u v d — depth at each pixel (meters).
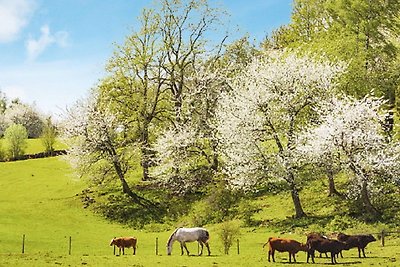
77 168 67.06
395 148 48.03
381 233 38.69
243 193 60.25
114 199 65.75
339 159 49.09
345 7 63.50
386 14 62.50
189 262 32.12
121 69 70.94
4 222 56.16
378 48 60.97
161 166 67.88
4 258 34.50
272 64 55.31
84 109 66.38
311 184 58.72
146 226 57.62
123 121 71.00
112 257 35.19
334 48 61.31
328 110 51.25
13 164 95.38
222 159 64.81
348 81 57.56
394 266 28.17
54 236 50.81
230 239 38.03
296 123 55.44
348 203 50.47
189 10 71.19
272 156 52.50
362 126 47.84
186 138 66.25
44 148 118.06
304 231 45.59
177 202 63.53
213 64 74.44
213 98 70.75
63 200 67.50
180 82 72.69
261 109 53.56
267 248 39.75
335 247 30.17
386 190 51.03
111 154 67.44
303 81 53.81
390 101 61.56
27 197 71.25
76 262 32.16
